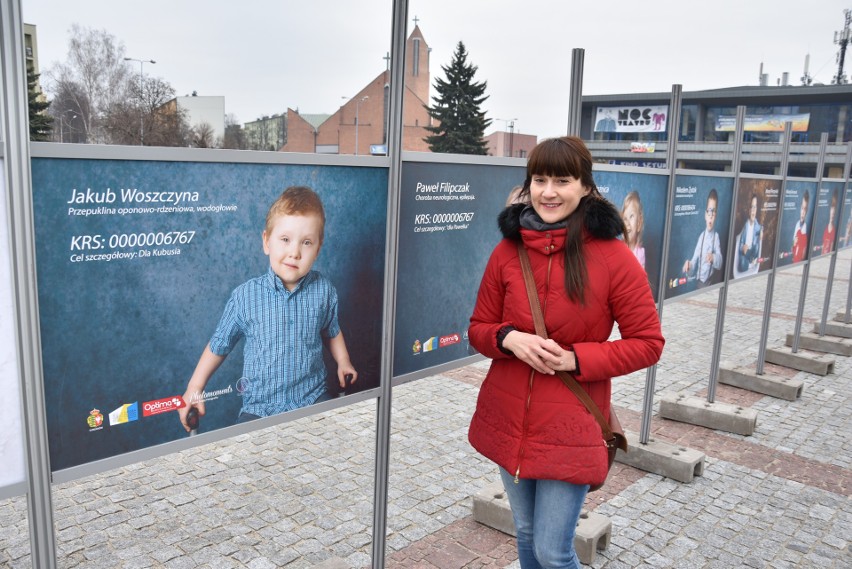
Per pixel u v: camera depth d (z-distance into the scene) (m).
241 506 4.07
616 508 4.25
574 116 3.77
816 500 4.47
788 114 55.31
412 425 5.56
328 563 3.21
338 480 4.46
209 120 64.81
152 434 2.09
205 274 2.13
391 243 2.72
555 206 2.34
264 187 2.24
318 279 2.49
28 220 1.70
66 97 51.53
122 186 1.88
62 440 1.89
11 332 1.74
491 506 3.89
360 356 2.72
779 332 9.91
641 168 4.49
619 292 2.30
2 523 3.79
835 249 9.00
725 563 3.66
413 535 3.82
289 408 2.48
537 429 2.34
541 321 2.35
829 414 6.31
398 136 2.66
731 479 4.75
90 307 1.88
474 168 3.20
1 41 1.59
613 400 6.47
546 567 2.42
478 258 3.33
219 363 2.23
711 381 6.00
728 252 5.86
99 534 3.70
